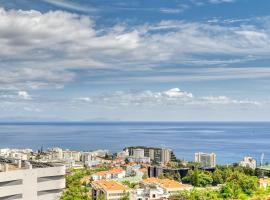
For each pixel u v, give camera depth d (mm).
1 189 142375
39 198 153750
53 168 157625
